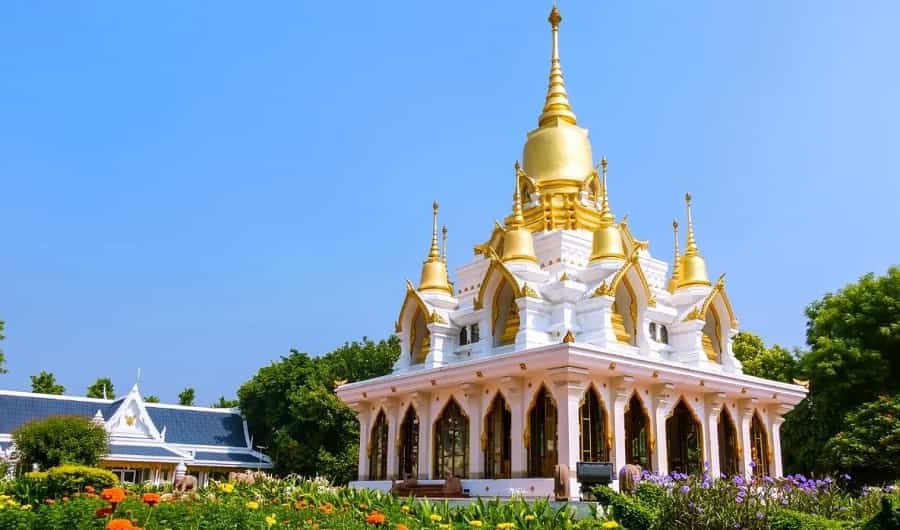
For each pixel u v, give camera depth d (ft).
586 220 127.13
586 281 111.24
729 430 107.76
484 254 126.31
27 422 158.92
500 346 108.58
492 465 98.43
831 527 46.44
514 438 94.53
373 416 120.16
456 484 96.58
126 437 168.25
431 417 108.88
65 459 136.56
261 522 47.50
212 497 65.16
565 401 87.81
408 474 109.19
